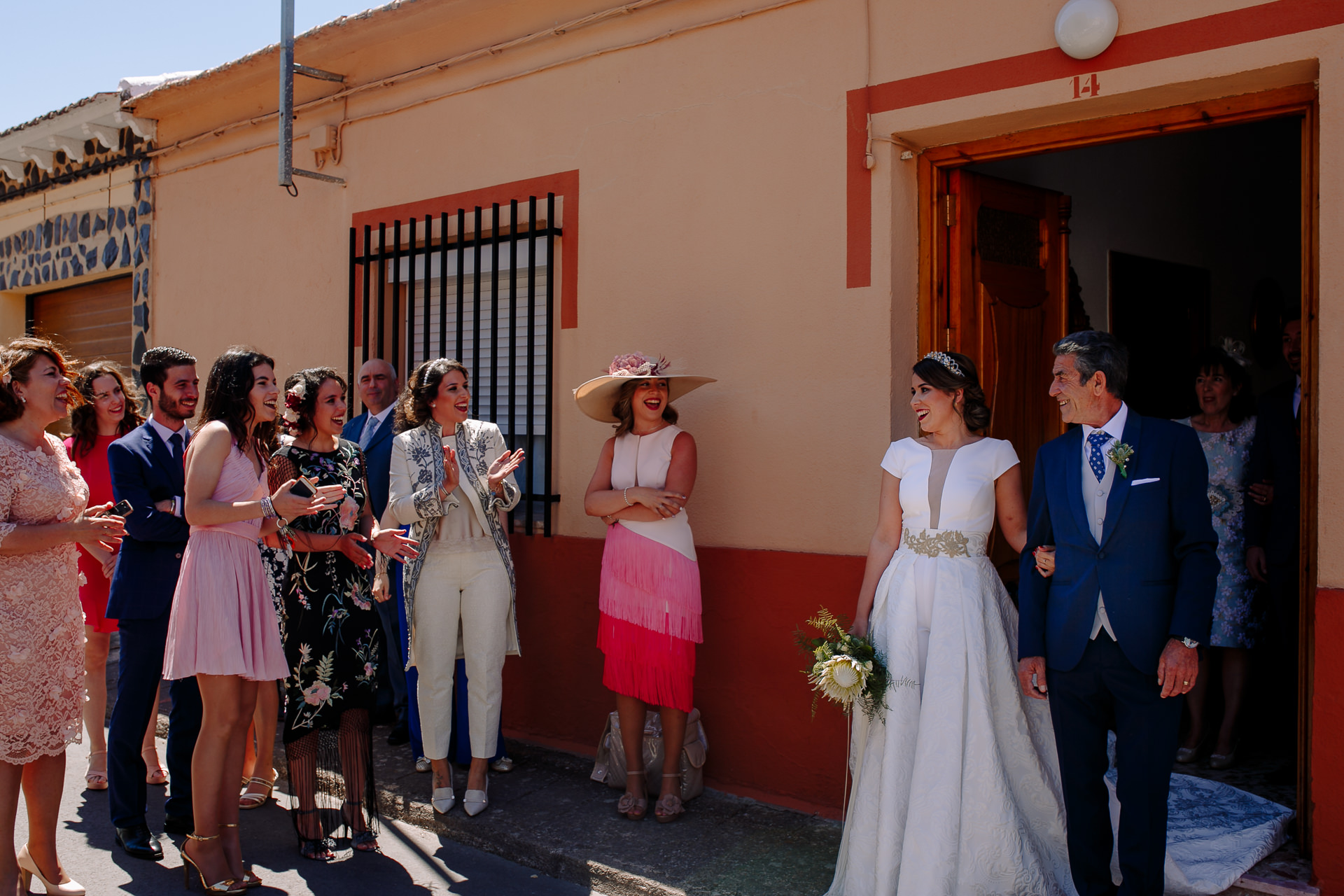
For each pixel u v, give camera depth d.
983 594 3.30
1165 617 2.94
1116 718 3.05
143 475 3.85
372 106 5.95
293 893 3.69
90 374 4.78
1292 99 3.45
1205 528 2.92
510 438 5.12
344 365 6.11
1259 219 7.01
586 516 4.98
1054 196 4.79
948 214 4.25
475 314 5.27
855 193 4.11
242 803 4.51
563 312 5.08
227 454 3.63
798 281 4.27
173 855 3.99
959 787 3.17
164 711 5.70
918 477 3.39
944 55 3.90
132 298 7.96
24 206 8.69
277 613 3.86
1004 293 4.50
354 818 4.07
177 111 7.11
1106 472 3.07
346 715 4.08
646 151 4.76
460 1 5.26
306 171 5.91
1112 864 3.35
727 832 4.03
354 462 4.16
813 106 4.23
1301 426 3.39
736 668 4.41
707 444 4.52
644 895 3.60
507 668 5.24
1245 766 4.39
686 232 4.62
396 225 5.58
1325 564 3.11
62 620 3.45
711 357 4.52
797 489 4.26
